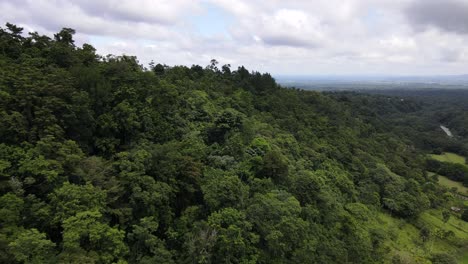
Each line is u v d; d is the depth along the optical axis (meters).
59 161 25.77
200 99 51.25
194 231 27.41
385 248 41.66
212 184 31.20
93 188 24.66
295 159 49.44
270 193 34.31
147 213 27.19
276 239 29.14
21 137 26.55
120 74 40.59
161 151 31.64
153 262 23.36
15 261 19.08
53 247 21.44
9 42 38.56
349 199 48.88
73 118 30.42
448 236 48.88
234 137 41.62
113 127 33.31
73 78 34.28
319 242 34.19
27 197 22.89
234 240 26.50
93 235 21.44
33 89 28.95
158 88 42.41
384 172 59.94
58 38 45.12
